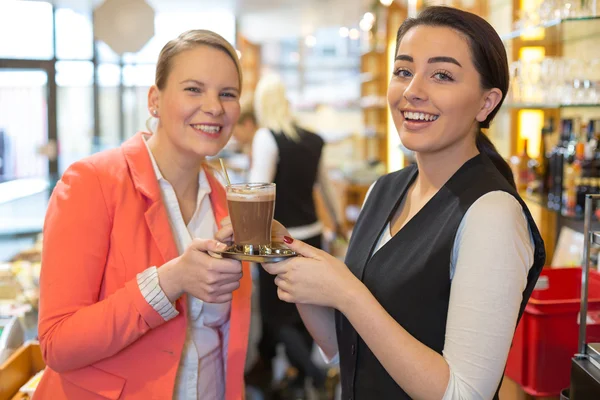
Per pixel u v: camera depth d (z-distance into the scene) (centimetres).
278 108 384
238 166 774
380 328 121
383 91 801
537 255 125
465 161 136
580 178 229
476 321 115
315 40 1156
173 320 147
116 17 480
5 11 984
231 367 162
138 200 151
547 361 198
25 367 201
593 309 194
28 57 1005
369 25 843
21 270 289
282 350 443
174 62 150
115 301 137
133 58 1080
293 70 1196
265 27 1141
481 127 142
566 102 231
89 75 1047
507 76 134
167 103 151
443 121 129
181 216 161
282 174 379
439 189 136
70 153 1048
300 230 388
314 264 127
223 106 152
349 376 144
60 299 138
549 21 234
